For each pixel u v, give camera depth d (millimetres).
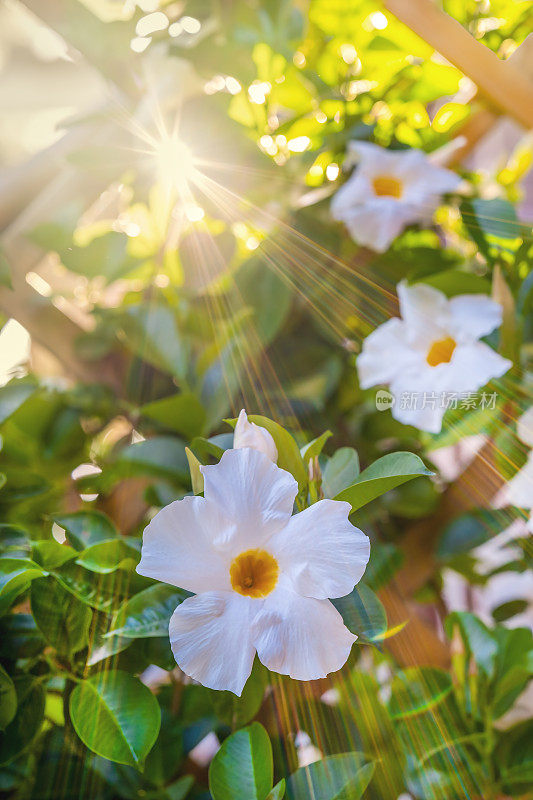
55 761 548
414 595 720
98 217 787
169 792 548
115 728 500
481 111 714
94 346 729
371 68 695
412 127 708
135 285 740
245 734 514
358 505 507
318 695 580
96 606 518
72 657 527
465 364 605
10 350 740
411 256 711
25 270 733
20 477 634
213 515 482
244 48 701
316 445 521
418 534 672
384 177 679
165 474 622
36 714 529
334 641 476
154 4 711
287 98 706
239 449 490
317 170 704
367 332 706
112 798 556
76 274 726
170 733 565
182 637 472
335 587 476
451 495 662
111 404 710
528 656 592
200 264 710
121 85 712
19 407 646
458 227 714
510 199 737
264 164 703
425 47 682
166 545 479
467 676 600
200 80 719
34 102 2025
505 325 613
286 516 486
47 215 733
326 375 697
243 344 672
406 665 652
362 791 516
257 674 522
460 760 571
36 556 521
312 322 720
